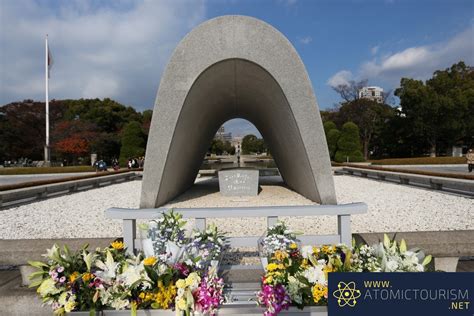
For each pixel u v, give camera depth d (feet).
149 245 7.28
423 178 31.01
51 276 6.05
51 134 91.50
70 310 5.99
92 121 106.01
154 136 16.97
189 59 16.71
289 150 21.48
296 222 15.97
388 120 93.97
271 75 16.80
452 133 79.61
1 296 7.61
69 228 16.70
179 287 5.87
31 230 16.44
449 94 77.97
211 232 7.75
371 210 19.72
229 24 16.63
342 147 81.00
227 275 8.14
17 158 100.94
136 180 47.96
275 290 5.87
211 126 27.25
